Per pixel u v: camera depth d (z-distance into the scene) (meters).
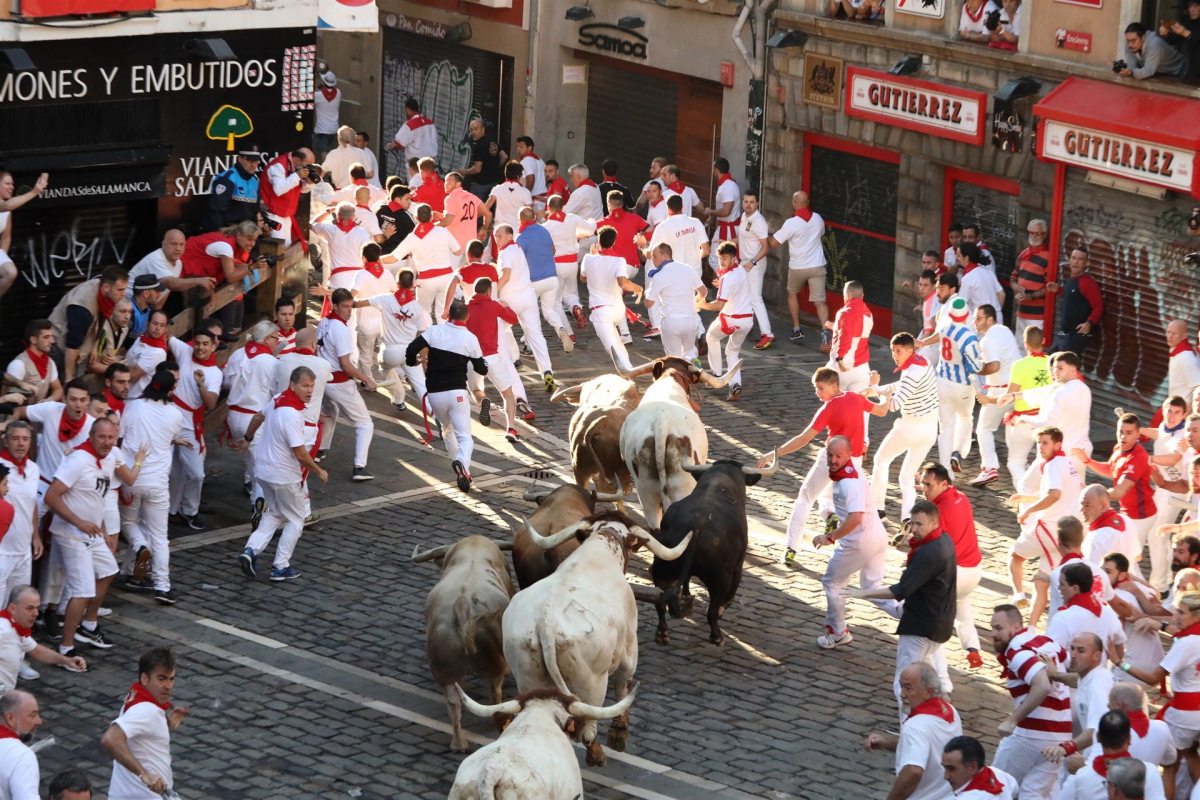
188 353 15.95
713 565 13.25
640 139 29.41
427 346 17.34
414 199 25.66
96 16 18.75
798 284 24.23
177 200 20.31
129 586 14.80
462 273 20.97
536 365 22.67
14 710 9.41
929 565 11.89
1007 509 17.61
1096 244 20.58
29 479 12.69
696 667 13.51
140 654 13.42
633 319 21.86
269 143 21.06
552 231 23.81
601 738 12.18
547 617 10.67
